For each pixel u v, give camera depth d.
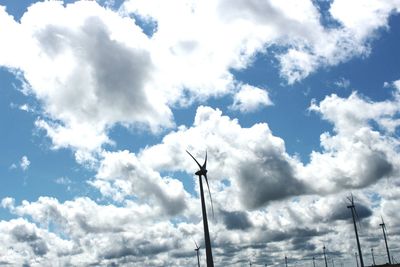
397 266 176.25
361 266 148.12
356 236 151.50
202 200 82.62
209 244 79.44
